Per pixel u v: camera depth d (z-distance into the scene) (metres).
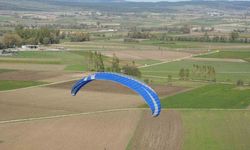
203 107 116.88
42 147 80.31
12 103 120.62
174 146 81.69
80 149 79.25
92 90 138.88
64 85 148.50
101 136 87.50
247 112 110.88
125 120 100.94
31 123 98.38
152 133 89.94
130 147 80.69
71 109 113.12
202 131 92.00
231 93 137.25
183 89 144.25
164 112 110.25
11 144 82.38
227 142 84.56
